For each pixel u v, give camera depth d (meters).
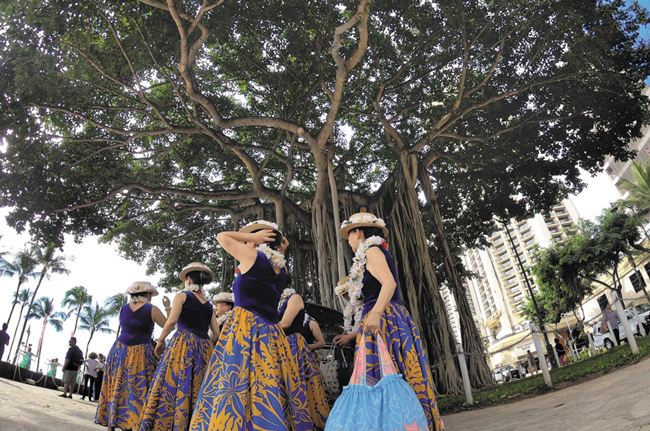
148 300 4.07
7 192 10.66
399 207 12.55
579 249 26.00
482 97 14.19
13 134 9.58
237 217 15.65
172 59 12.04
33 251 35.31
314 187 18.25
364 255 2.29
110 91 11.90
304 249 14.81
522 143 14.37
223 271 16.14
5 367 9.97
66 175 12.48
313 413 2.77
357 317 2.35
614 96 12.72
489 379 10.49
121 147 13.40
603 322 13.12
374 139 17.09
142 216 16.56
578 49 11.54
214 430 1.98
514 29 11.83
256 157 16.39
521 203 16.23
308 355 2.95
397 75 13.46
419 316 10.98
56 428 3.22
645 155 39.62
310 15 11.54
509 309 85.19
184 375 3.08
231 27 10.99
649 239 28.84
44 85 9.12
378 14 12.34
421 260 11.53
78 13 9.23
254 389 2.12
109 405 3.59
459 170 15.68
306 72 13.55
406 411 1.75
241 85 14.26
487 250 90.50
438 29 12.42
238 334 2.25
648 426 2.43
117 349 3.80
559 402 4.70
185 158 15.62
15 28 8.54
